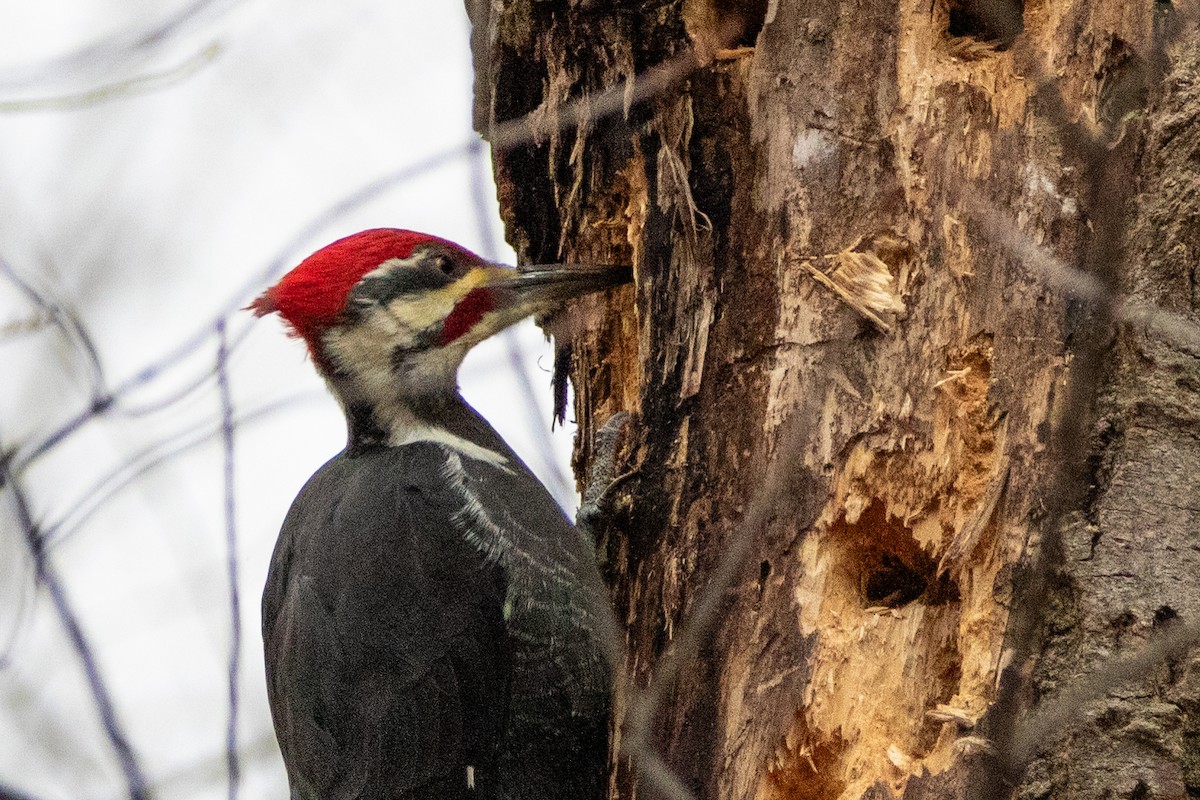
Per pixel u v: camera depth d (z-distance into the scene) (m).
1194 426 8.27
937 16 8.92
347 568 10.07
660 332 9.60
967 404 8.57
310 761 9.85
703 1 9.74
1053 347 8.41
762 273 9.10
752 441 9.08
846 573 8.87
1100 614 8.05
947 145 8.68
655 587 9.46
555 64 10.43
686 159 9.41
